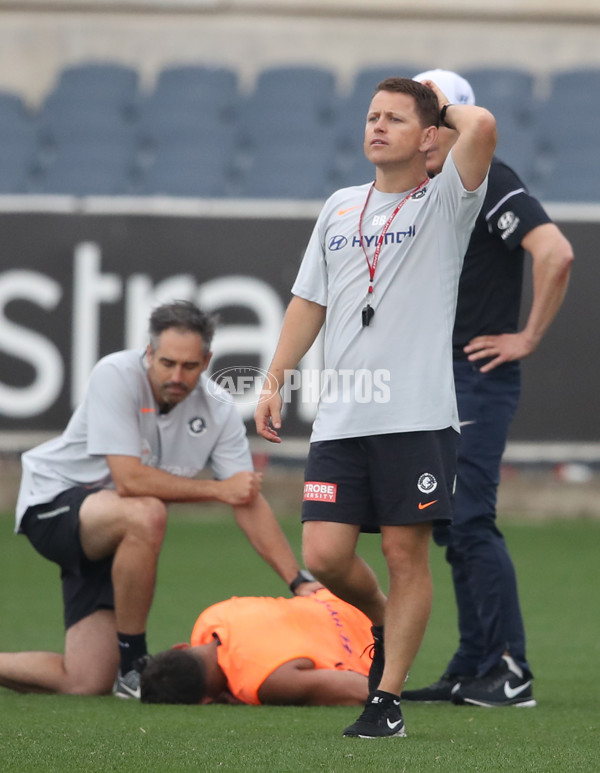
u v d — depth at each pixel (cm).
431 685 1554
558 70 4556
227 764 1049
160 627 2042
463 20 4575
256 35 4631
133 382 1575
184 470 1623
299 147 4284
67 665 1555
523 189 1543
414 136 1208
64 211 3356
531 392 3316
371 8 4578
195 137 4341
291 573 1591
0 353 3338
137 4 4628
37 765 1045
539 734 1251
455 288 1223
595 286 3309
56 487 1606
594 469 3556
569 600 2386
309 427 3306
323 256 1273
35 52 4622
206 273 3359
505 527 3391
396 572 1205
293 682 1410
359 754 1098
